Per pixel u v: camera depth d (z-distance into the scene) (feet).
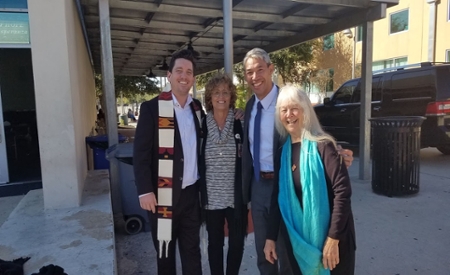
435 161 26.45
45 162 11.77
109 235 9.52
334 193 6.51
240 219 8.95
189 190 8.56
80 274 7.52
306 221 6.58
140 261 11.71
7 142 18.04
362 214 15.46
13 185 17.58
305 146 6.72
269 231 7.49
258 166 8.51
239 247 9.11
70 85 11.78
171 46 33.01
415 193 17.90
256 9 21.26
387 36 64.03
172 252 8.58
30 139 18.49
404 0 60.13
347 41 69.21
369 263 11.09
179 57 8.14
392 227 13.91
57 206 11.92
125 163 13.50
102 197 13.05
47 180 11.82
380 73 27.76
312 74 71.36
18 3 16.96
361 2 19.80
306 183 6.56
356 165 26.18
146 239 13.44
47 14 11.39
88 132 25.34
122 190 13.87
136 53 36.88
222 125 8.93
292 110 6.95
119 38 29.09
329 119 31.55
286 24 25.09
